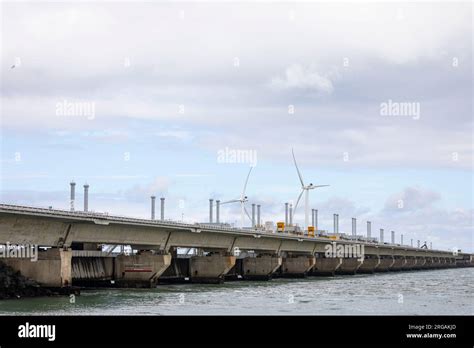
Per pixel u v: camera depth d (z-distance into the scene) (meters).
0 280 93.31
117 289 119.62
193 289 124.69
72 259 114.88
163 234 127.31
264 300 100.19
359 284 155.12
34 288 96.25
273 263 176.00
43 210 90.50
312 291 124.00
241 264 179.12
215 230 140.12
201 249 154.62
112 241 112.81
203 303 93.88
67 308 82.44
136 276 123.81
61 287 97.94
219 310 84.44
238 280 176.00
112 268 125.06
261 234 161.12
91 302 90.88
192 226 131.00
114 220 105.88
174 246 133.88
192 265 150.25
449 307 92.38
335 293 118.81
